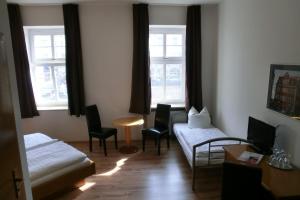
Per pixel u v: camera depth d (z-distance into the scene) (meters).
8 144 1.40
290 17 2.50
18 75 4.46
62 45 4.80
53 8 4.47
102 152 4.39
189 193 3.07
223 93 4.40
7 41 1.47
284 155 2.45
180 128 4.38
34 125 4.82
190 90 4.86
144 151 4.42
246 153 2.72
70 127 4.89
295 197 1.92
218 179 3.40
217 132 4.05
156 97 5.13
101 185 3.28
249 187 2.08
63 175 2.90
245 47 3.51
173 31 4.94
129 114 4.96
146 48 4.61
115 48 4.71
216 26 4.70
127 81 4.84
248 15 3.40
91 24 4.59
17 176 1.52
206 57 4.89
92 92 4.83
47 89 4.96
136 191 3.13
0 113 1.32
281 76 2.65
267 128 2.67
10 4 4.27
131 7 4.57
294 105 2.46
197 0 4.29
